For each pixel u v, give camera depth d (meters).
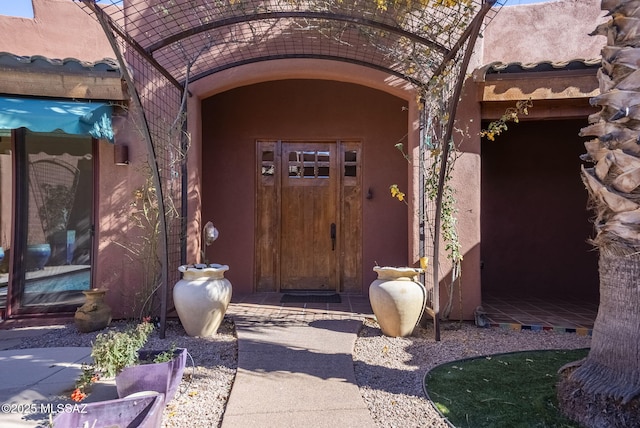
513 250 8.63
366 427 3.14
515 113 5.76
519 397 3.65
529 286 8.55
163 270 5.27
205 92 6.43
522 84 5.90
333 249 8.04
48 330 5.78
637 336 3.05
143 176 6.11
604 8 3.25
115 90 5.84
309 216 8.08
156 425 2.84
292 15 4.68
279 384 3.85
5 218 6.34
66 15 6.57
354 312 6.53
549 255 8.52
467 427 3.15
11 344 5.18
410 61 5.75
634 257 3.09
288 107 7.94
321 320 6.01
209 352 4.78
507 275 8.62
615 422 2.96
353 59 6.00
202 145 7.88
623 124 3.07
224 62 6.30
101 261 6.11
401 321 5.27
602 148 3.20
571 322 5.96
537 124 8.59
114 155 6.12
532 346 5.07
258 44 6.24
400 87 6.35
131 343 3.53
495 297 7.95
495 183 8.70
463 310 6.14
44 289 6.27
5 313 6.14
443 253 6.14
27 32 6.52
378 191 7.89
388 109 7.91
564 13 6.93
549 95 5.86
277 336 5.21
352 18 4.73
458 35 5.23
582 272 8.38
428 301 6.08
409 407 3.46
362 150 7.95
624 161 3.01
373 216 7.87
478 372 4.22
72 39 6.59
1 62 5.58
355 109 7.92
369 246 7.87
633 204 3.02
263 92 7.95
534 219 8.58
